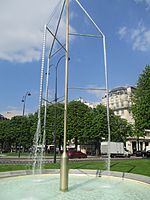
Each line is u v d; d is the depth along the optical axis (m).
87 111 59.62
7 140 72.56
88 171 16.23
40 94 13.77
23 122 66.12
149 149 62.03
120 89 93.88
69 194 9.95
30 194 9.89
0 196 9.55
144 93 37.62
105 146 54.97
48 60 14.91
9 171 15.41
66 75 11.93
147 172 15.42
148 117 36.25
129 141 82.81
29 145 65.94
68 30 12.45
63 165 10.57
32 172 15.54
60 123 54.50
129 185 12.05
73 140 66.50
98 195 9.84
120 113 91.12
